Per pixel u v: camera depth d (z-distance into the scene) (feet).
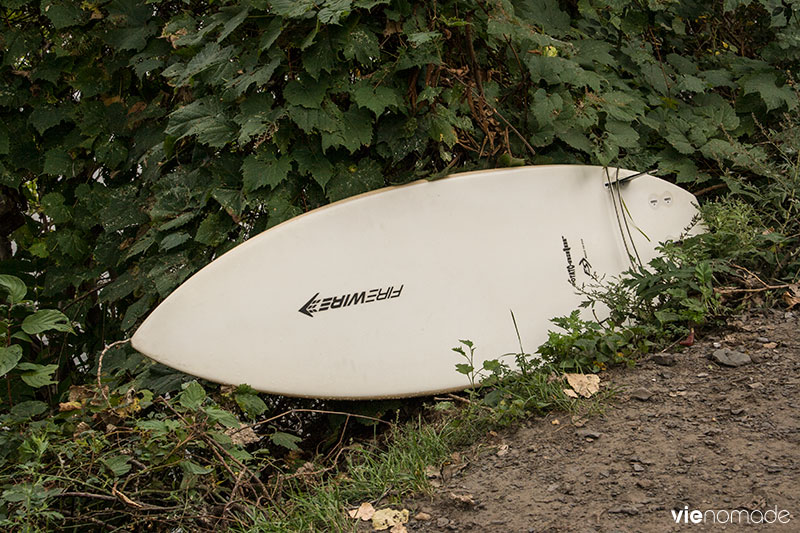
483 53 10.71
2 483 7.58
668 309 9.57
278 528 7.10
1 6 11.68
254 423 9.02
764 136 12.92
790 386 8.06
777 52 13.19
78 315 12.25
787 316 9.55
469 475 7.59
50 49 11.80
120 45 11.32
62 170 11.87
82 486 7.57
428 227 9.72
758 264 10.49
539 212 10.22
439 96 10.19
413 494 7.43
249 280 9.18
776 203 11.10
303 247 9.32
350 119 9.84
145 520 7.34
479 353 9.68
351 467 8.02
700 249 10.21
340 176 10.00
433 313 9.62
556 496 6.92
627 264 10.53
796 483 6.46
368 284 9.45
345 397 9.30
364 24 9.84
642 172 10.73
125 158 11.77
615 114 10.93
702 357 8.93
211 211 10.16
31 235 12.75
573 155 11.25
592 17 12.28
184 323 9.05
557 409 8.32
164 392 9.45
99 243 11.27
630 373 8.84
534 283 10.04
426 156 10.54
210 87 10.53
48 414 10.32
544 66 10.73
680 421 7.75
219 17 9.98
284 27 9.33
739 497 6.42
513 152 10.86
